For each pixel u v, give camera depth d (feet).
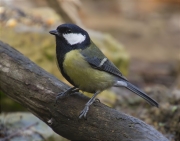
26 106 26.48
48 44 43.16
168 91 37.96
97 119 24.41
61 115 25.17
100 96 41.83
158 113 34.45
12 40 43.21
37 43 43.24
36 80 25.89
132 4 94.27
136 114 36.29
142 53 69.92
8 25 44.78
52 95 25.38
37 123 33.30
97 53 26.27
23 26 46.21
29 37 43.45
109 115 24.39
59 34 25.73
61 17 51.60
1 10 47.19
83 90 26.66
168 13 90.99
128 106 38.45
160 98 36.78
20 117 34.27
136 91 27.55
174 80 58.49
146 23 84.69
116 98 41.01
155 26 82.64
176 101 35.45
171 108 33.94
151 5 94.84
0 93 38.40
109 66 26.63
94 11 88.74
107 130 24.16
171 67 63.16
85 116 24.50
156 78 59.36
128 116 24.36
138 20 86.28
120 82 27.35
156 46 72.95
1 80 26.55
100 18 84.58
